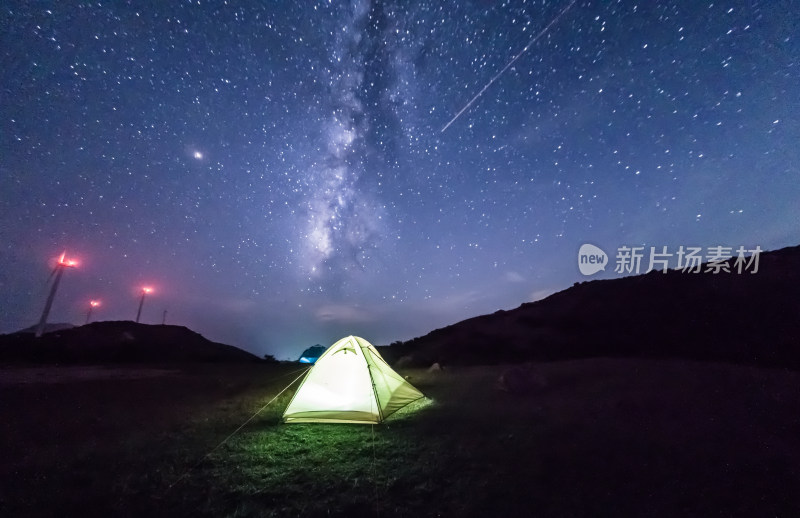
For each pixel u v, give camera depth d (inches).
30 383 451.8
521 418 256.5
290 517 141.3
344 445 218.5
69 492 162.6
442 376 493.0
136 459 200.8
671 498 146.1
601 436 213.3
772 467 168.4
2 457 206.1
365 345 320.2
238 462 195.3
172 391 410.9
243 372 622.2
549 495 151.1
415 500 151.7
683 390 308.7
